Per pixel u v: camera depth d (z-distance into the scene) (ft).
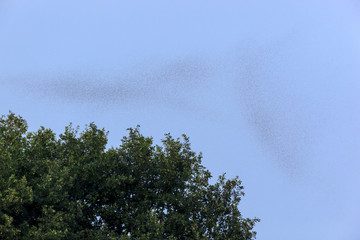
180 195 187.73
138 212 182.80
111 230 176.65
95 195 180.45
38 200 160.97
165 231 182.29
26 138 185.37
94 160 188.03
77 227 174.60
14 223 160.97
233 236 186.50
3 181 150.61
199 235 177.47
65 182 168.76
